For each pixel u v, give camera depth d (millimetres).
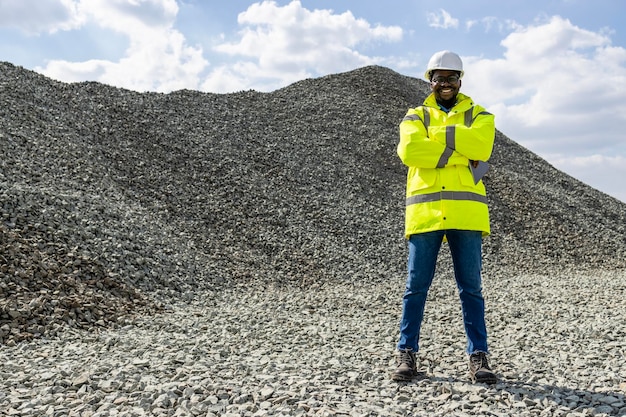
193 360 5172
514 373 4738
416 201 4516
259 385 4277
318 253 13508
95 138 15672
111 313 7844
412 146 4422
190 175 15602
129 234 10938
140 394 4055
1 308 6941
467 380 4527
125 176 14414
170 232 12414
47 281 8086
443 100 4719
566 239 18172
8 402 3973
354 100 24594
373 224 15750
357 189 17516
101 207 11453
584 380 4562
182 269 10656
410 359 4539
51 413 3721
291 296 10367
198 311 8680
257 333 6773
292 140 19578
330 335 6594
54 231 9688
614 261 17188
